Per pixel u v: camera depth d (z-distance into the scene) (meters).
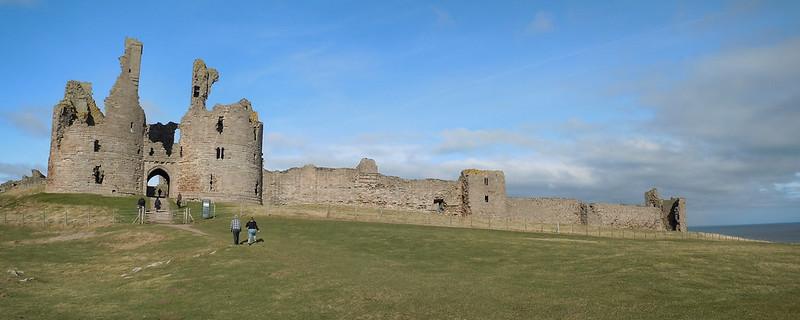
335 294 25.30
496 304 23.23
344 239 43.25
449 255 36.53
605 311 21.92
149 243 42.16
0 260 37.34
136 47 75.19
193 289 27.42
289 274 29.67
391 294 25.08
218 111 75.50
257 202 77.19
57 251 40.75
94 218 56.50
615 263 31.81
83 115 71.12
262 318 22.28
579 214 90.75
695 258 32.34
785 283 25.83
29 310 24.42
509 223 70.12
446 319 21.34
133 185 72.25
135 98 73.94
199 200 71.94
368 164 85.75
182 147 75.81
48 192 68.44
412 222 62.75
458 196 87.94
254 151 77.56
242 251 36.06
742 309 21.58
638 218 96.25
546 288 26.22
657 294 24.39
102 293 27.80
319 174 83.06
